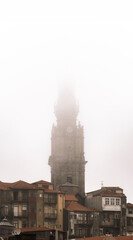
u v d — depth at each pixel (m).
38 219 187.50
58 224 191.25
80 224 193.50
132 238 117.38
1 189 186.62
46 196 192.88
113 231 198.00
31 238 84.94
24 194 189.62
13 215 185.75
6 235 128.62
